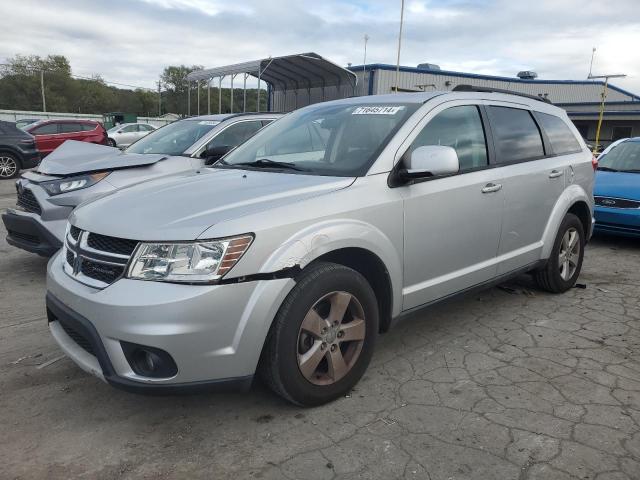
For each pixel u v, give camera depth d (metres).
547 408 3.03
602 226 7.17
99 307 2.55
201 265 2.53
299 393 2.87
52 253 5.18
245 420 2.92
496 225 4.00
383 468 2.51
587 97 42.88
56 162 5.74
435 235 3.52
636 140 8.23
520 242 4.33
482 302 4.81
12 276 5.55
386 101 3.94
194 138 6.61
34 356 3.68
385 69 29.22
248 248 2.60
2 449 2.66
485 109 4.15
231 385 2.65
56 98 83.56
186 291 2.49
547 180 4.50
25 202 5.43
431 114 3.67
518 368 3.53
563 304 4.78
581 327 4.25
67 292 2.78
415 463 2.55
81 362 2.77
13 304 4.71
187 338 2.48
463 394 3.19
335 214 2.96
